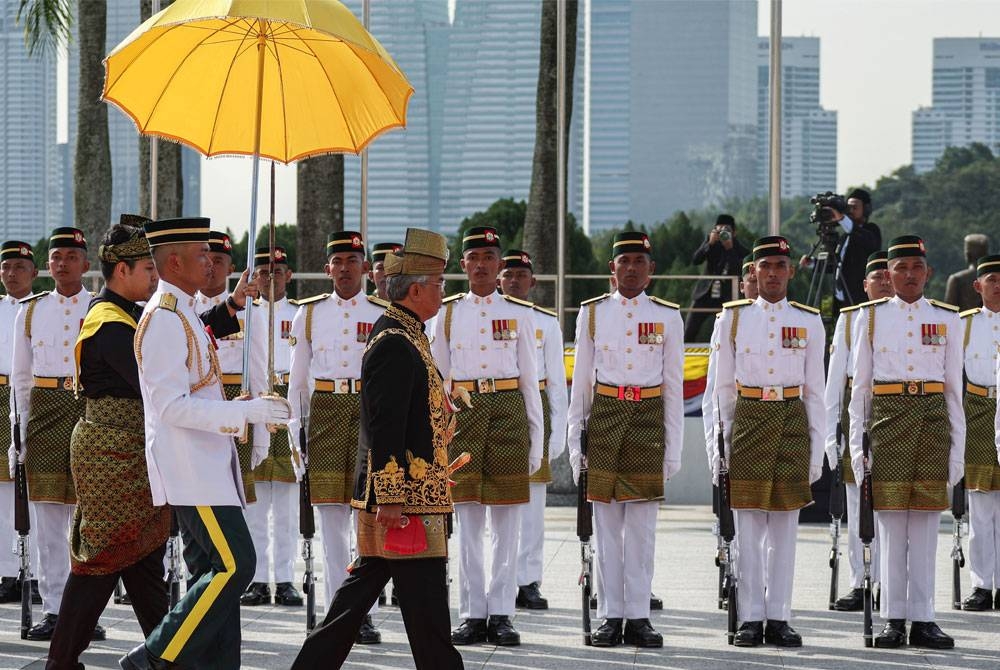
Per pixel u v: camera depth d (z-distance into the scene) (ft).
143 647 39.58
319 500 54.75
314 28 39.73
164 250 40.91
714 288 95.55
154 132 45.11
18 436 55.83
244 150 46.14
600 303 56.13
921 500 54.29
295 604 63.52
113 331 42.27
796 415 54.54
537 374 56.85
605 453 54.49
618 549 55.11
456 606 63.67
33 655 51.47
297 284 92.99
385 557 39.75
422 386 40.60
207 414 39.17
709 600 64.54
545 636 56.34
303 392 56.34
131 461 42.27
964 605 63.10
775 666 50.49
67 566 55.83
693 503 98.63
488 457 55.01
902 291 55.67
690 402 97.96
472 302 56.13
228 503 40.06
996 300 67.21
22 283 65.57
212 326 44.96
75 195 92.94
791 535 54.70
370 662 50.80
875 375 55.67
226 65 45.09
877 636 54.39
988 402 65.57
